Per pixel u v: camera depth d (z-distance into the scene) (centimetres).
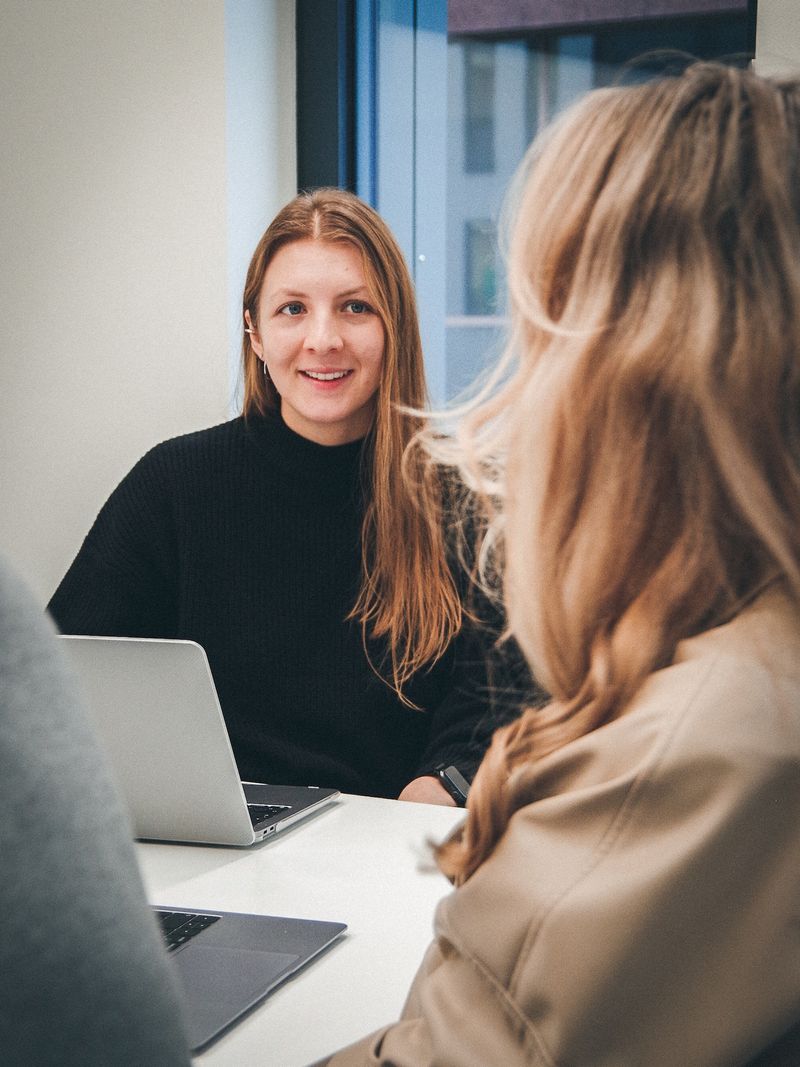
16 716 40
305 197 184
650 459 54
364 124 249
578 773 53
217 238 236
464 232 247
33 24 246
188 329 241
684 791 50
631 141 57
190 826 132
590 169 58
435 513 175
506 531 59
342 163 247
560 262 58
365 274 176
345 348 176
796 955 49
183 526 187
